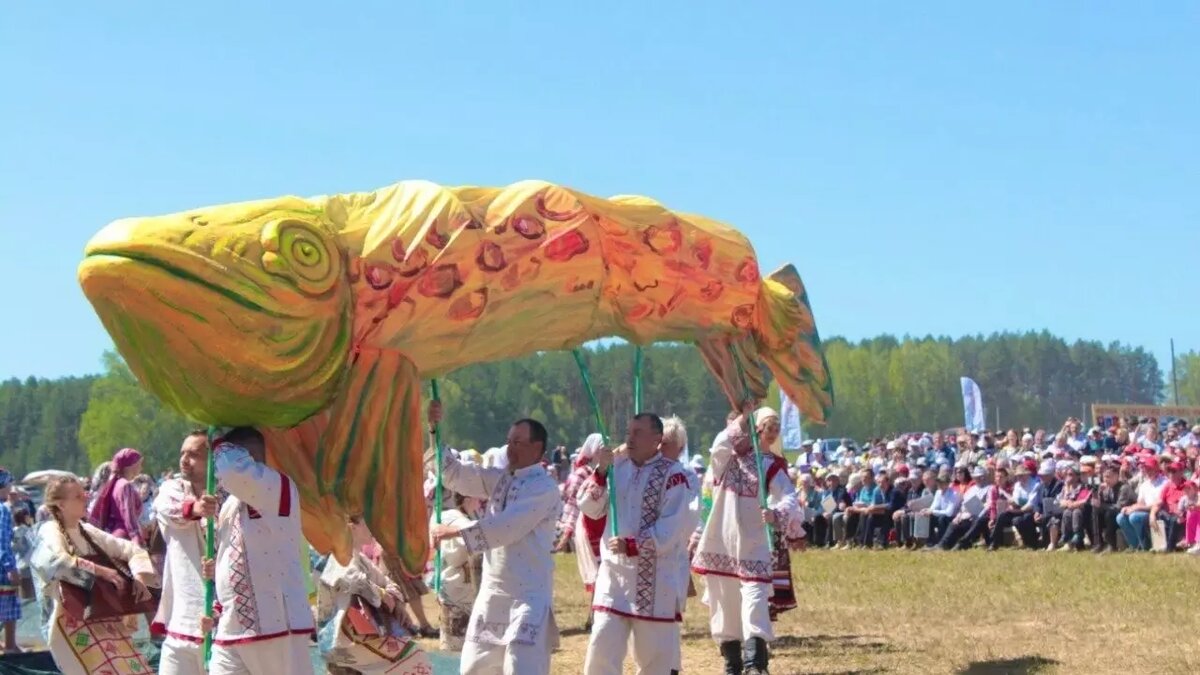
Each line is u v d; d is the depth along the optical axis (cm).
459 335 786
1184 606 1289
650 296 906
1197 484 1877
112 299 664
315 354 717
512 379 5466
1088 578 1558
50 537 824
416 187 785
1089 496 1991
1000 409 9888
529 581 739
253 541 670
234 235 697
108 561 837
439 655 1163
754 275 972
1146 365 10450
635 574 812
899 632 1205
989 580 1594
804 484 2388
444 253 771
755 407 998
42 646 1326
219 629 671
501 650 735
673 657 816
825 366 1075
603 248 872
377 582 857
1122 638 1115
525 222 812
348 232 752
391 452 756
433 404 813
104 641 822
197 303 674
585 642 1249
